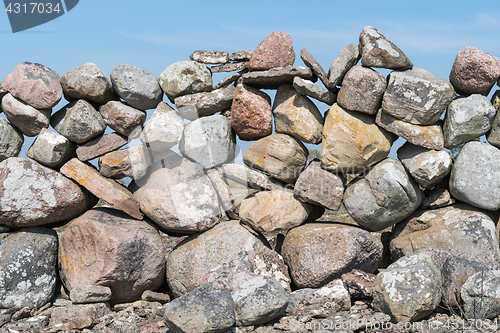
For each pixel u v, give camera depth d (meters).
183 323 3.21
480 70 4.04
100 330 3.58
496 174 4.02
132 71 4.26
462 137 4.11
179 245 4.31
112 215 4.28
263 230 4.32
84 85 4.14
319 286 4.05
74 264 4.07
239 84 4.41
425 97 4.02
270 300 3.41
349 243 3.98
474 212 4.14
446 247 4.06
